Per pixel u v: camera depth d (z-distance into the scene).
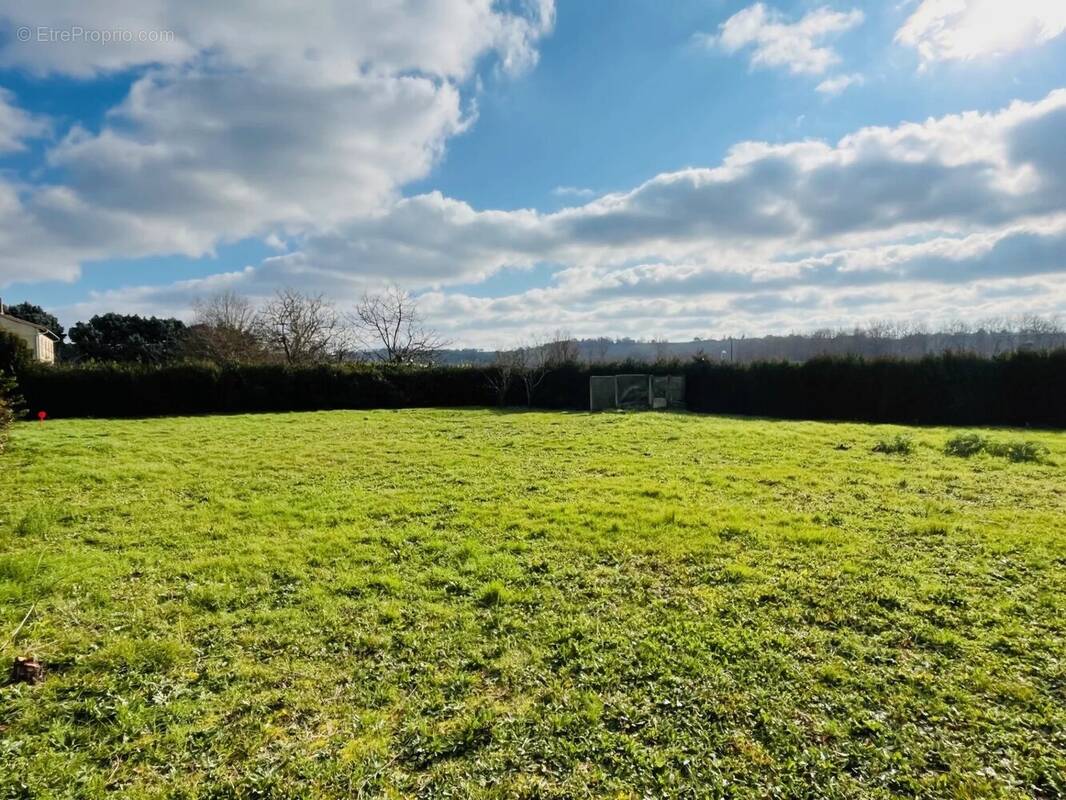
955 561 5.08
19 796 2.41
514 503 7.20
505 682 3.27
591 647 3.63
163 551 5.45
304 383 23.47
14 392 19.31
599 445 12.32
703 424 16.47
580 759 2.65
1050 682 3.23
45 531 6.04
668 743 2.74
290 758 2.65
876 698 3.07
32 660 3.37
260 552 5.41
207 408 22.31
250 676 3.32
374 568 5.02
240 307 39.53
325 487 8.25
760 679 3.26
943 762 2.60
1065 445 12.14
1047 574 4.78
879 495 7.53
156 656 3.52
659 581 4.71
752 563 5.08
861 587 4.52
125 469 9.45
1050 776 2.50
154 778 2.54
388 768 2.60
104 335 41.09
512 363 25.34
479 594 4.45
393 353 35.06
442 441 13.16
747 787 2.46
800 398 21.05
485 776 2.55
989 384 18.48
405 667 3.42
